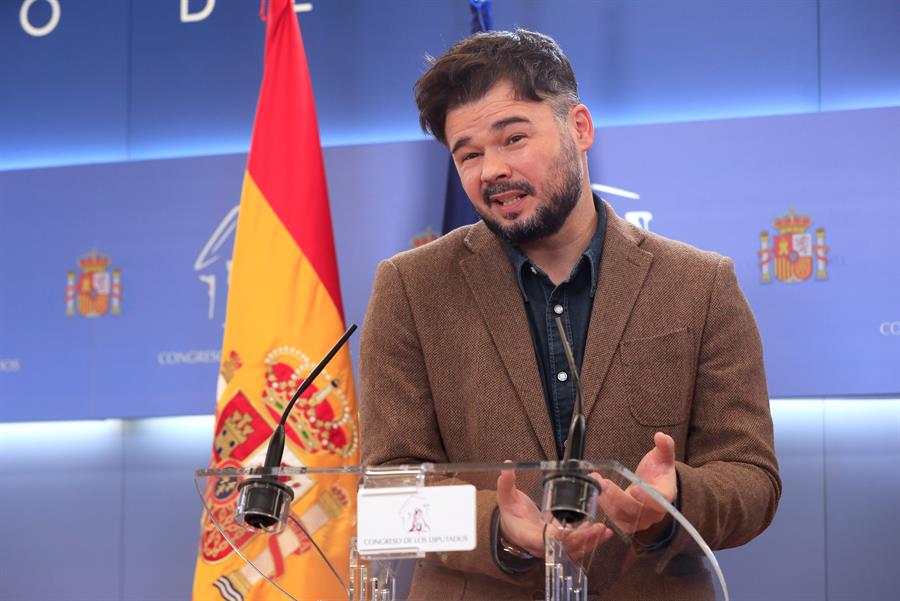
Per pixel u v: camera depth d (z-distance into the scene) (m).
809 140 8.06
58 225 9.09
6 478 9.20
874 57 8.30
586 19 8.66
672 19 8.57
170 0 9.42
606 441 4.42
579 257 4.74
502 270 4.73
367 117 8.97
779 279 8.01
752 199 8.09
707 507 3.76
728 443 4.46
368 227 8.69
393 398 4.67
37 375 8.95
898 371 7.82
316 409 7.05
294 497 3.20
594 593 3.13
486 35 4.53
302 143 7.46
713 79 8.47
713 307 4.60
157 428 9.12
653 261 4.69
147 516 9.02
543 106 4.43
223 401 7.11
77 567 9.02
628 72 8.57
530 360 4.52
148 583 8.92
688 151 8.19
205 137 9.27
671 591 3.15
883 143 7.99
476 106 4.39
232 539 3.29
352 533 3.14
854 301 7.91
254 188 7.39
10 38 9.51
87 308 8.98
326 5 9.12
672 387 4.48
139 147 9.32
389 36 9.02
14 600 9.02
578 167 4.53
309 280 7.25
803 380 7.91
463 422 4.61
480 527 2.97
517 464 2.93
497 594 3.12
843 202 7.99
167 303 8.90
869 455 8.18
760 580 8.17
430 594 3.12
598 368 4.49
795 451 8.26
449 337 4.68
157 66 9.38
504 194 4.41
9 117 9.47
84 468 9.15
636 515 2.95
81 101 9.43
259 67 9.27
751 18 8.48
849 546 8.12
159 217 8.99
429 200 8.67
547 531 2.98
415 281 4.82
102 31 9.45
